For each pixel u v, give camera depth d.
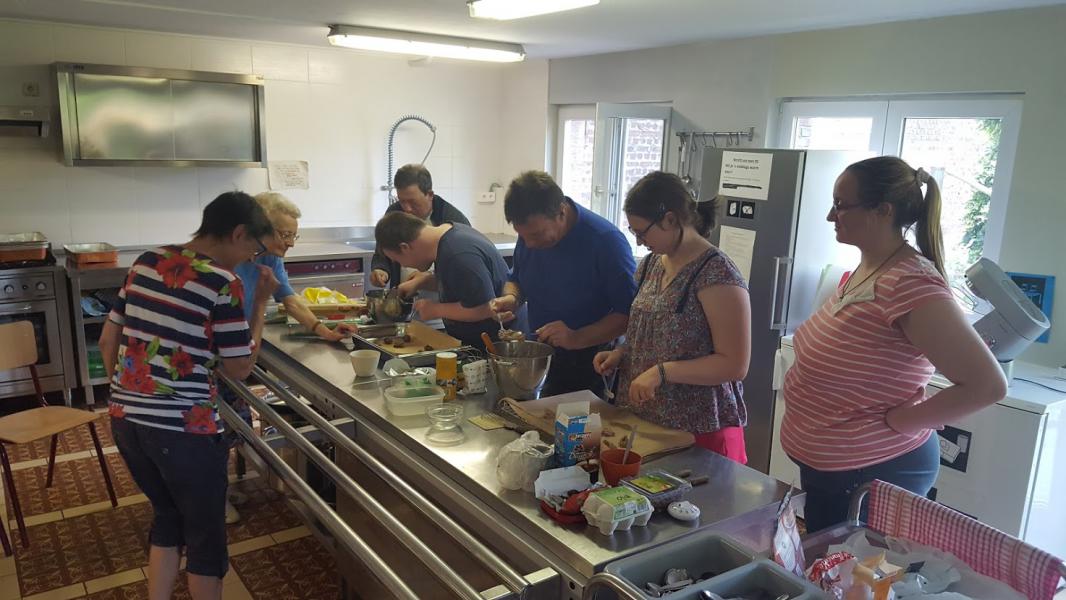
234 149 4.91
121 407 2.08
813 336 1.83
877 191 1.69
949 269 3.60
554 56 5.54
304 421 2.82
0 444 2.88
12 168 4.48
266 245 2.59
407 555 2.13
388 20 3.96
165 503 2.21
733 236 3.66
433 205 3.73
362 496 1.61
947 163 3.56
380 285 3.47
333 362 2.53
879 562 1.42
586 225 2.46
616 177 5.14
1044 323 2.62
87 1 3.66
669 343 1.94
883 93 3.71
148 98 4.57
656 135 4.97
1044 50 3.12
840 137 4.00
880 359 1.68
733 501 1.58
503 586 1.34
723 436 1.97
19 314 4.16
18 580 2.71
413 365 2.39
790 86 4.12
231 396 3.08
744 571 1.27
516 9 3.14
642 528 1.46
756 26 3.90
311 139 5.46
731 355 1.84
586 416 1.66
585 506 1.45
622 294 2.41
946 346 1.55
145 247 4.98
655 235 1.93
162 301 2.03
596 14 3.62
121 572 2.77
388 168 5.81
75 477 3.55
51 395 4.58
